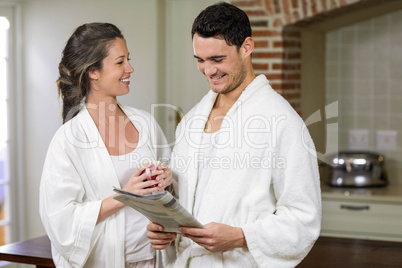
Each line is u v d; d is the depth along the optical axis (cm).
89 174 211
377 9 412
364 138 450
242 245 188
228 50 184
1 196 447
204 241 183
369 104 448
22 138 451
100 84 214
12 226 452
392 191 401
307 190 186
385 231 386
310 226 187
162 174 202
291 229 185
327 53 457
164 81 466
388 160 444
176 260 204
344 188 413
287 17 385
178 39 470
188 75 470
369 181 414
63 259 217
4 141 446
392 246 273
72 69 212
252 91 195
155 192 205
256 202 187
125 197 183
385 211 385
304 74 423
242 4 392
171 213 177
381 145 446
